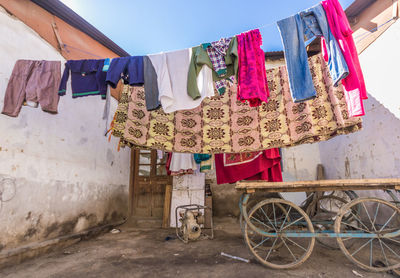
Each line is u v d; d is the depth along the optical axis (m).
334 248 3.03
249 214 2.59
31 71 2.40
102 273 2.33
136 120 3.03
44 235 2.97
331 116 2.52
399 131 3.20
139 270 2.41
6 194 2.49
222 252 2.98
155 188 5.54
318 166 5.36
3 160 2.49
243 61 2.09
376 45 3.58
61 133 3.41
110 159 4.78
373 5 3.62
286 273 2.31
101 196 4.37
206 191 5.20
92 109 4.24
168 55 2.36
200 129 3.18
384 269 2.28
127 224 5.08
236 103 3.17
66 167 3.46
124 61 2.34
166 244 3.44
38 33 3.19
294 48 2.00
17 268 2.42
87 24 4.04
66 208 3.40
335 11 1.96
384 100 3.46
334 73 1.87
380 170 3.57
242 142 3.00
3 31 2.65
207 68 2.23
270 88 3.00
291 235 2.50
